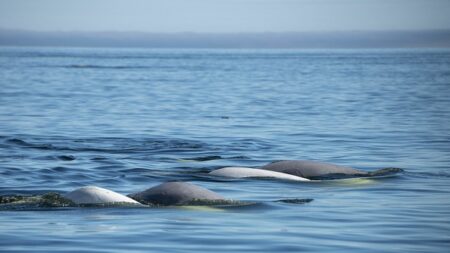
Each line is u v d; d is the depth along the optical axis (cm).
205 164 5525
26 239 3094
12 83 19250
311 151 6450
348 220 3541
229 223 3444
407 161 5828
